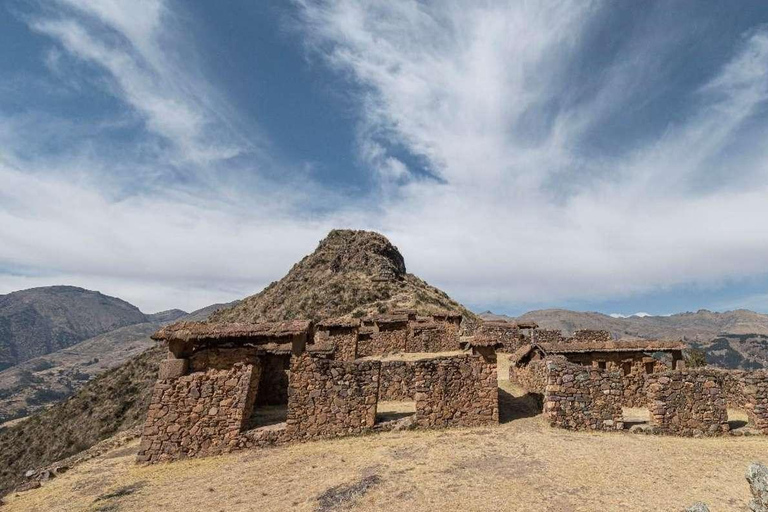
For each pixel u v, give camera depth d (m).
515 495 10.85
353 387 17.14
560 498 10.61
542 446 14.47
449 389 17.36
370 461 13.92
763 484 8.26
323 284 79.25
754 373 16.84
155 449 16.28
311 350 19.73
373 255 88.81
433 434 16.33
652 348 22.06
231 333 17.30
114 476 15.23
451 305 73.75
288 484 12.79
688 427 15.96
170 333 17.19
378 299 70.56
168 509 11.90
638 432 16.03
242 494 12.46
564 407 16.61
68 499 13.52
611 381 16.73
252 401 18.02
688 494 10.75
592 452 13.81
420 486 11.70
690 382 16.39
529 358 23.23
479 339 17.86
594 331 36.09
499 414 18.52
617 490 11.01
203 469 14.88
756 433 15.95
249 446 16.42
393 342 33.59
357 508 10.73
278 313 72.75
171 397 16.81
